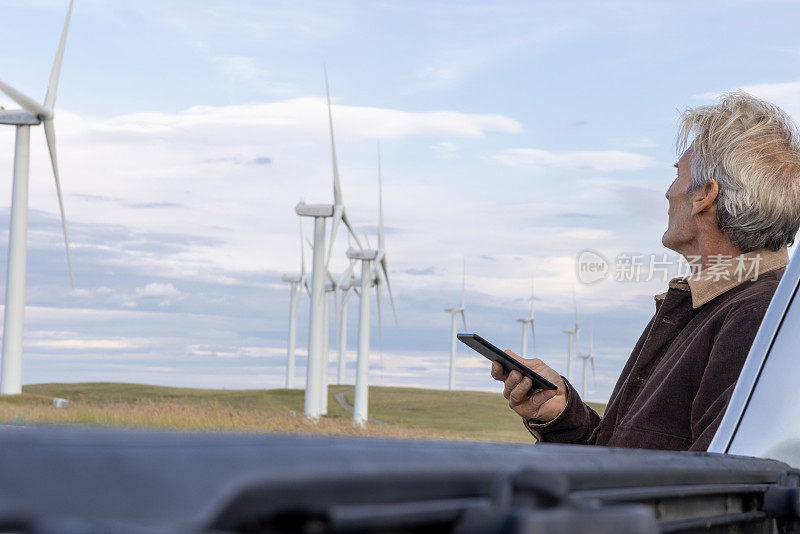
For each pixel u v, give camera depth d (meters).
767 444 1.58
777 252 2.76
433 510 0.65
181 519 0.51
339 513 0.58
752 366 1.75
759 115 2.77
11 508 0.50
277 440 0.66
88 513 0.51
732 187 2.69
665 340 2.84
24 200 33.75
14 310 36.06
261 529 0.56
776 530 1.28
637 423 2.63
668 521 1.00
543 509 0.60
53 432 0.66
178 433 0.68
